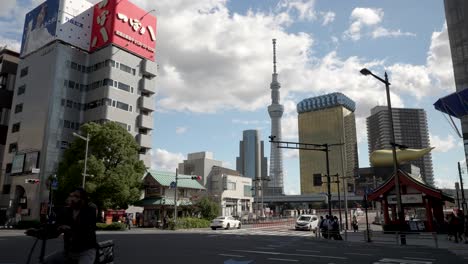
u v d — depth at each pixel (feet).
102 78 194.18
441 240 80.59
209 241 73.77
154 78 219.00
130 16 209.36
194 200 178.60
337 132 556.92
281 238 86.63
